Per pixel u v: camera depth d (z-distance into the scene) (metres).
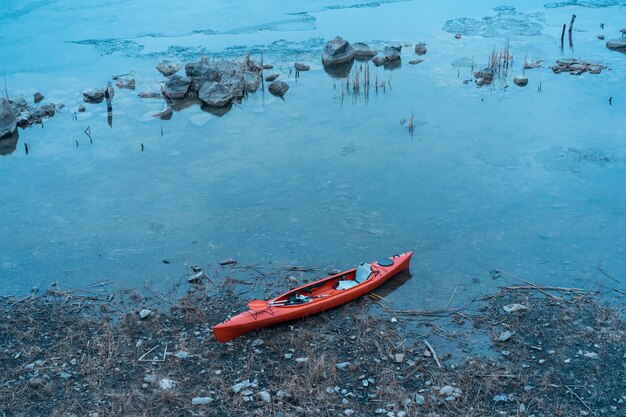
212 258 18.05
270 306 15.20
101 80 31.22
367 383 13.52
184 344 14.76
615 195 20.25
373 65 31.86
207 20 39.72
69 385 13.66
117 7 42.84
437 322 15.34
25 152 24.66
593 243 18.06
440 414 12.67
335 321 15.47
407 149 23.36
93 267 17.89
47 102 28.84
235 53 33.66
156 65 32.75
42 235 19.44
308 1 43.06
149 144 24.84
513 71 30.20
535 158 22.47
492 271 17.09
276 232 19.02
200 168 22.80
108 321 15.75
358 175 21.78
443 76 29.97
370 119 25.91
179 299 16.48
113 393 13.37
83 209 20.72
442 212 19.69
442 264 17.42
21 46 35.94
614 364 13.80
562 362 13.91
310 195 20.78
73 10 42.47
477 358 14.13
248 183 21.64
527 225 18.95
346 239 18.58
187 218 19.89
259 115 26.89
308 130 25.20
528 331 14.88
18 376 13.97
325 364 13.98
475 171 21.80
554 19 37.72
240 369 14.05
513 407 12.82
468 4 41.75
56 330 15.48
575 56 31.72
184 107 28.20
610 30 35.31
